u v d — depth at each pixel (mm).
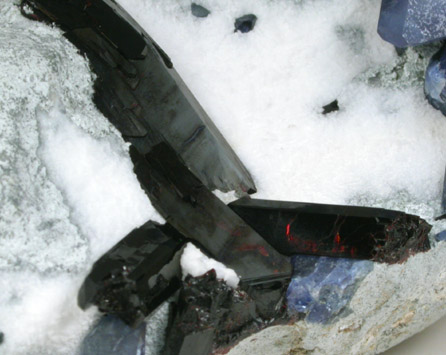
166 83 1188
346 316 1265
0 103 1063
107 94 1173
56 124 1104
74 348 1067
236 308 1112
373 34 1349
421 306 1387
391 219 1188
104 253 1078
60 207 1065
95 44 1176
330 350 1319
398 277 1276
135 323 1045
